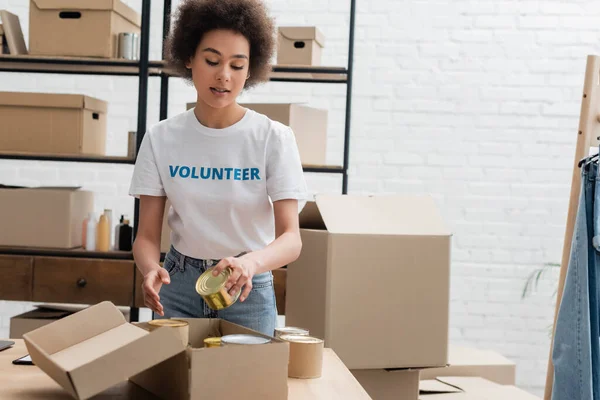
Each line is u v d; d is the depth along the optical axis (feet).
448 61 12.48
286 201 5.49
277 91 12.51
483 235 12.53
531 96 12.44
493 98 12.46
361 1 12.51
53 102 10.27
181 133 5.52
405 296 6.97
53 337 3.81
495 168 12.50
